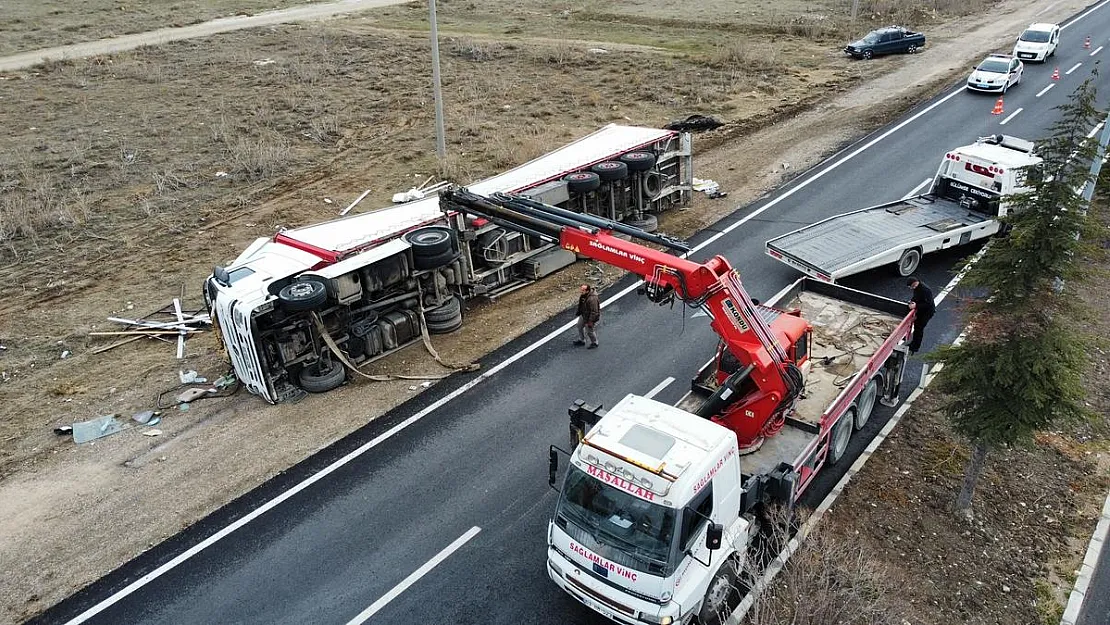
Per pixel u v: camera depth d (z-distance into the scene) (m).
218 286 14.14
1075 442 11.96
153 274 19.36
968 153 18.53
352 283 14.50
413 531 10.96
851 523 10.49
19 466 12.72
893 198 21.78
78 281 19.05
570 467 8.79
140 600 9.98
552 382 14.45
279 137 28.53
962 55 36.94
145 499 11.82
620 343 15.73
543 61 38.22
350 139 28.47
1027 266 8.86
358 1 56.38
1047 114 27.81
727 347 11.16
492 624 9.42
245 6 53.72
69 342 16.52
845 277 17.52
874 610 8.88
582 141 21.77
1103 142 13.99
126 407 14.23
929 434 12.32
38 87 34.41
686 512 8.03
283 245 15.55
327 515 11.34
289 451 12.81
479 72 36.66
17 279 19.14
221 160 26.45
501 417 13.47
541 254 18.72
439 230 15.94
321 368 14.64
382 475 12.13
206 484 12.10
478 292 17.66
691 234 20.66
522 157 25.83
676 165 22.17
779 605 9.23
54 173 25.17
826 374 12.30
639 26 46.41
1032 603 9.41
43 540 11.06
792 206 21.94
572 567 8.78
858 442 12.21
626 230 11.29
